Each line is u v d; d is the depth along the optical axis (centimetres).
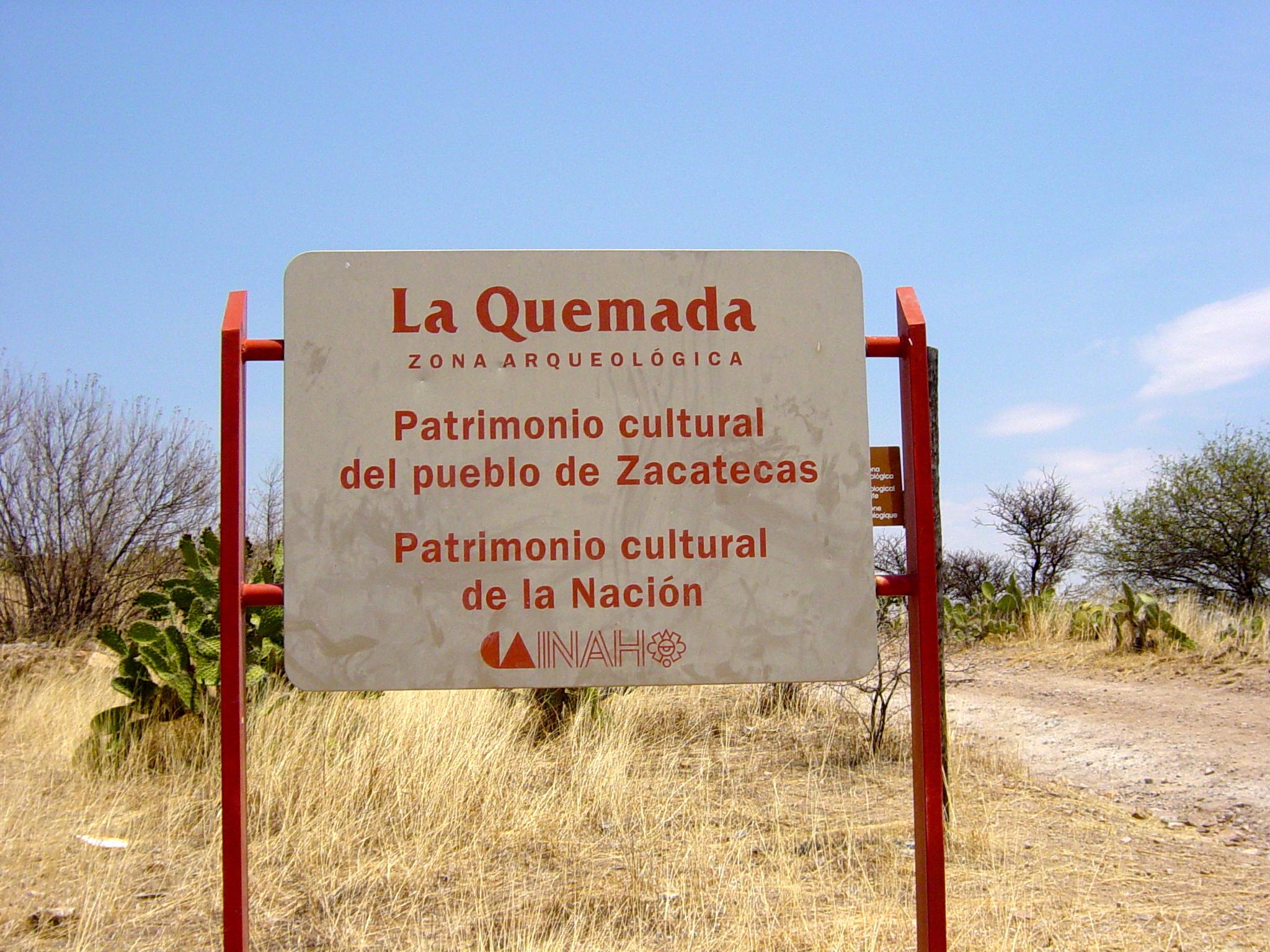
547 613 336
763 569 341
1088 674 1152
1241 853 525
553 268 347
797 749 767
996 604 1550
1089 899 453
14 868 484
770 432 346
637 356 346
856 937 406
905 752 744
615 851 525
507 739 687
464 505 337
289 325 339
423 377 341
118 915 437
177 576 1390
